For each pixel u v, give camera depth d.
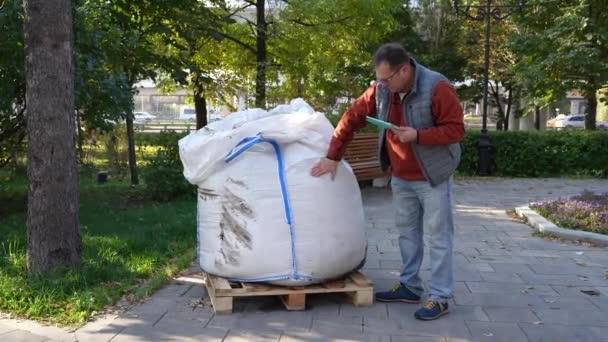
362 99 4.30
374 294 4.61
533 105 16.02
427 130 3.87
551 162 13.60
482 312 4.31
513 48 14.55
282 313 4.25
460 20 21.78
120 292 4.65
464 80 24.36
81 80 7.71
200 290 4.81
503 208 8.99
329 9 11.92
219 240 4.29
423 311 4.14
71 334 3.89
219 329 3.96
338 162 4.23
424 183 4.11
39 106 4.71
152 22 10.28
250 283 4.27
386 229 7.32
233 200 4.20
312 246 4.15
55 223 4.81
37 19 4.60
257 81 12.66
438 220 4.11
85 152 13.82
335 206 4.24
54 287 4.53
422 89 3.92
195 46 13.32
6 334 3.87
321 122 4.42
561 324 4.09
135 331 3.94
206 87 14.03
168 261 5.67
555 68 13.98
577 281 5.12
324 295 4.64
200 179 4.36
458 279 5.16
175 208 8.62
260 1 12.41
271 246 4.11
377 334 3.88
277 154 4.25
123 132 13.95
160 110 41.53
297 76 13.18
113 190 10.82
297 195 4.16
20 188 11.05
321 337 3.83
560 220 7.09
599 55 13.71
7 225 7.46
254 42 13.62
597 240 6.48
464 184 12.11
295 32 12.62
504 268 5.53
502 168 13.63
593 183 12.30
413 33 21.92
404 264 4.48
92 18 8.60
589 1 13.70
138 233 6.70
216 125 4.61
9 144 8.98
